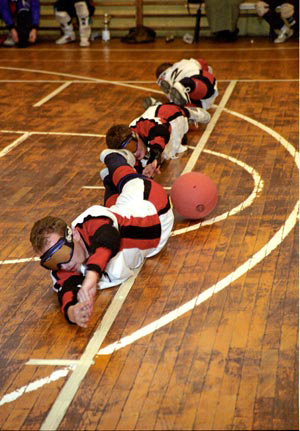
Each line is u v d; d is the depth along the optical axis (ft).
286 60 33.94
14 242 15.69
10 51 39.04
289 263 14.23
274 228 15.81
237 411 10.05
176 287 13.52
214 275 13.89
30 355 11.66
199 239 15.44
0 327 12.50
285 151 20.97
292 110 25.29
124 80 30.91
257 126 23.56
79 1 38.81
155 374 11.00
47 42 41.45
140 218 13.76
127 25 41.88
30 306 13.14
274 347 11.50
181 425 9.85
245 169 19.58
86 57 36.55
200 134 22.89
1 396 10.69
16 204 17.75
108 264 13.37
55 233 12.19
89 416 10.15
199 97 24.23
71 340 12.02
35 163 20.74
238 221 16.25
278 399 10.25
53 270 12.76
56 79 31.58
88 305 11.43
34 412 10.30
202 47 38.27
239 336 11.85
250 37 40.65
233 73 31.58
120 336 12.05
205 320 12.37
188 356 11.40
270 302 12.84
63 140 22.81
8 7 39.34
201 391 10.54
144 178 14.98
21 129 24.17
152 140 18.15
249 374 10.85
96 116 25.40
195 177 16.19
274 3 38.09
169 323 12.34
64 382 10.94
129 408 10.26
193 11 40.55
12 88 30.09
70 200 17.90
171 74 25.12
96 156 21.18
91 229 12.53
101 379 10.96
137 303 13.03
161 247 14.78
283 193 17.78
